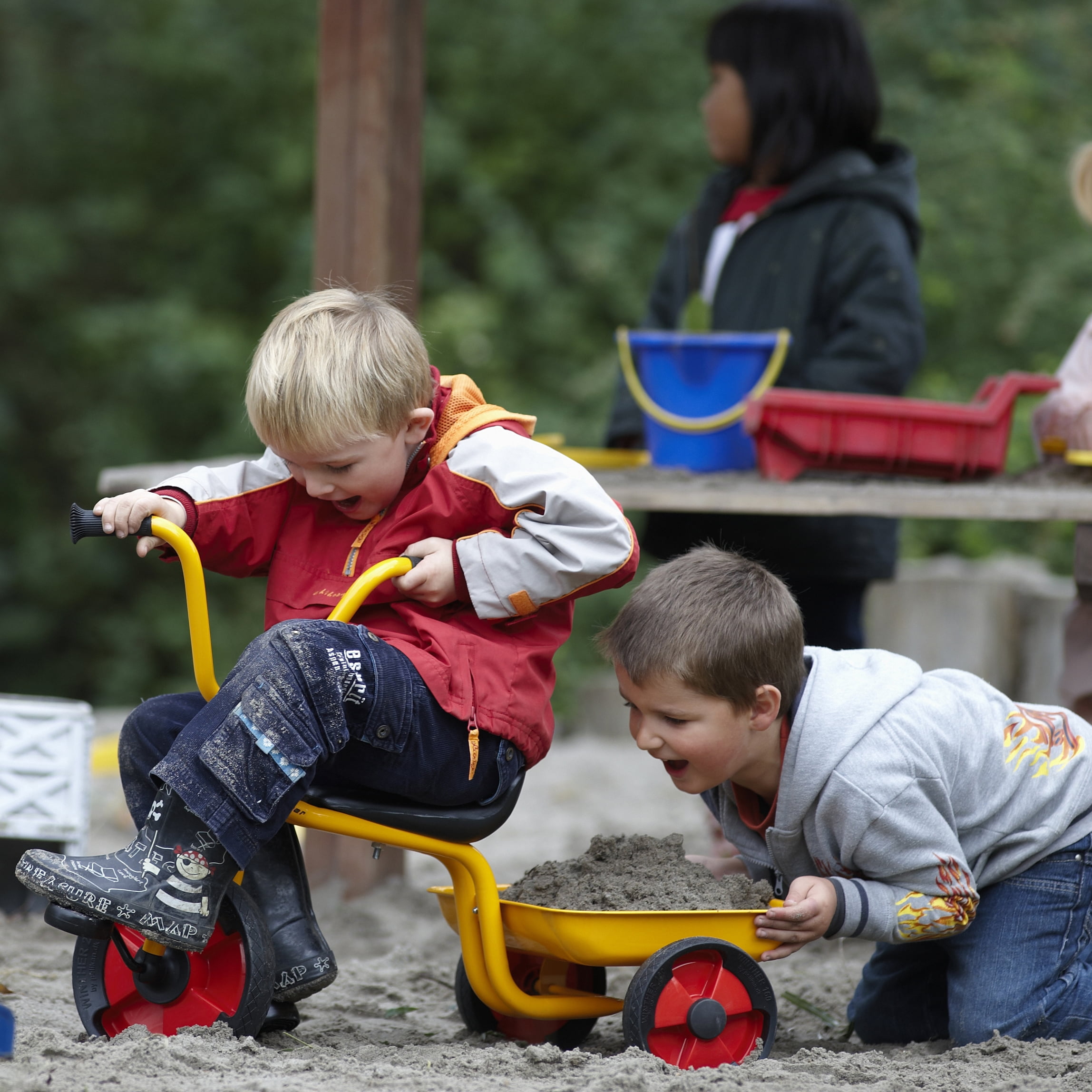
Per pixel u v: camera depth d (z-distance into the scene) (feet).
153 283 151.23
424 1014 36.76
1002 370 126.00
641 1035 28.94
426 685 28.89
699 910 29.43
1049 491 44.75
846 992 39.47
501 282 138.72
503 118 148.15
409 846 29.43
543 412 132.77
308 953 31.17
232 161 153.38
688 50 148.87
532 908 29.53
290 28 151.84
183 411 146.61
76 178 154.71
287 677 27.81
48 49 156.35
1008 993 32.01
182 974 29.94
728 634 30.22
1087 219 51.88
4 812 45.73
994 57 136.15
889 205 51.34
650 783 79.51
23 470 151.12
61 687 147.64
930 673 33.88
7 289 148.25
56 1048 28.25
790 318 51.19
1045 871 32.68
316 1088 25.80
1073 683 45.29
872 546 49.67
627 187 144.36
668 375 51.47
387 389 29.25
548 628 30.99
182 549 28.81
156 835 27.86
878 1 144.05
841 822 30.68
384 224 51.16
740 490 43.75
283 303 140.46
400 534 30.45
